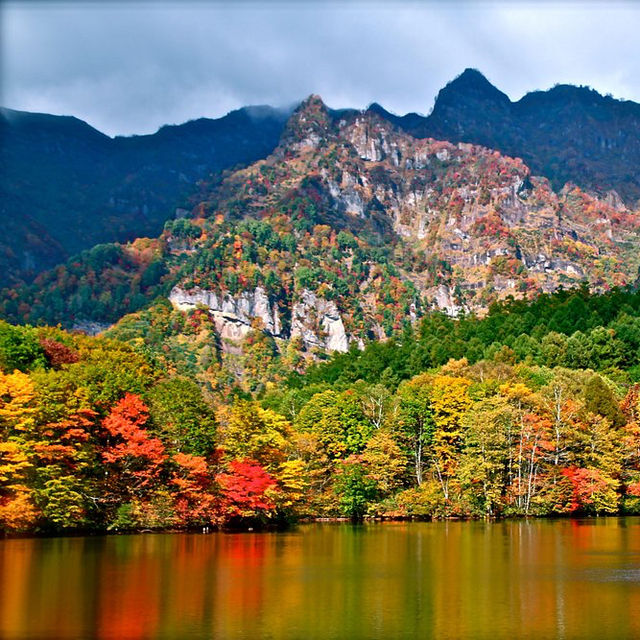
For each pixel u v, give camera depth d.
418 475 154.75
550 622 60.12
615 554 94.88
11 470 97.00
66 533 110.00
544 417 150.38
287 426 149.25
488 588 73.12
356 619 60.78
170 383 129.38
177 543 103.31
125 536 109.94
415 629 57.97
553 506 148.38
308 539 111.12
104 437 114.12
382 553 95.50
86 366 122.00
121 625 57.88
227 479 121.31
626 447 154.38
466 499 146.38
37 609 62.06
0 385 102.62
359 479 145.62
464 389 162.38
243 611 63.00
